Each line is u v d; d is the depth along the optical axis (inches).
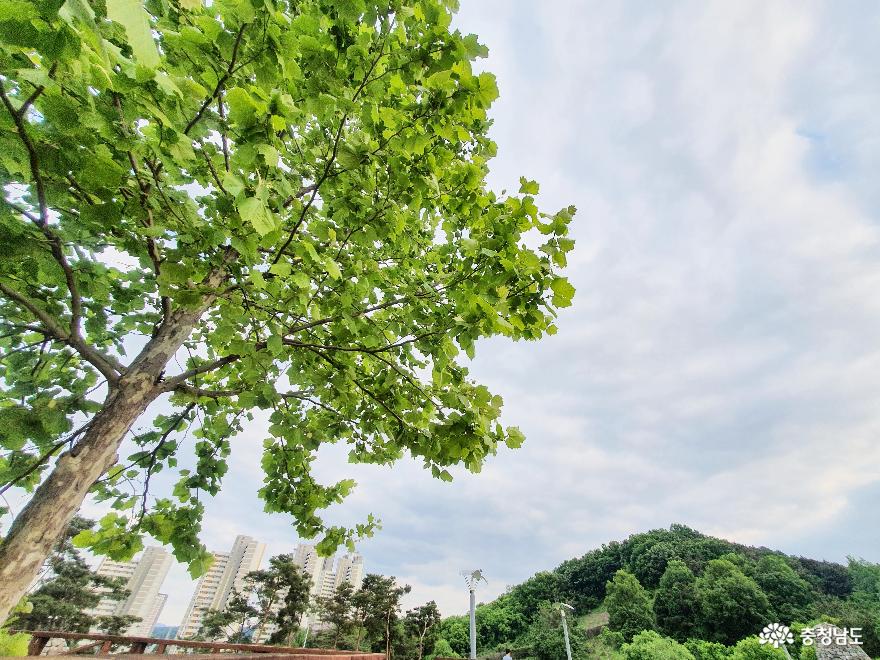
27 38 55.4
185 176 128.6
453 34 90.0
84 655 42.0
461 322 116.6
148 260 123.3
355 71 99.9
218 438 188.5
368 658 169.8
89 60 63.7
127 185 92.5
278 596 1663.4
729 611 2249.0
